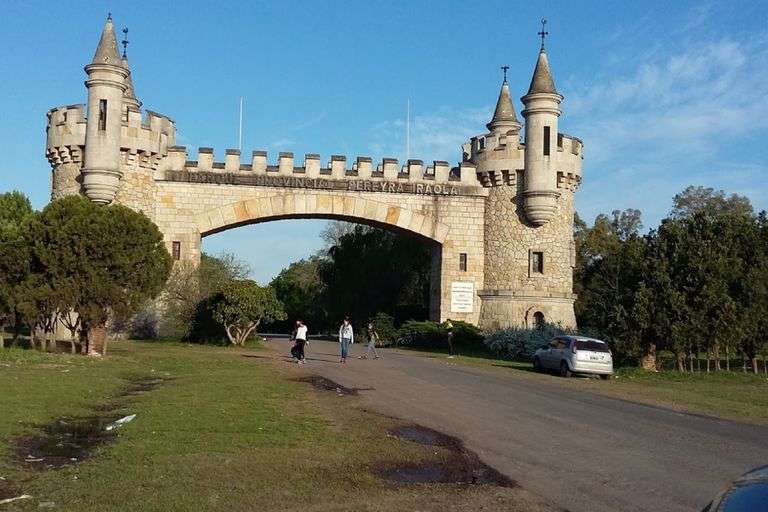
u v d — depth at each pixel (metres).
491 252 41.12
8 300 26.33
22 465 9.61
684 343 28.17
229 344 37.78
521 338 35.59
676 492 9.08
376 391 19.22
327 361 29.59
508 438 12.70
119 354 28.39
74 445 11.12
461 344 39.72
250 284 37.34
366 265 55.75
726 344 28.22
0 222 49.28
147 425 12.50
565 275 40.53
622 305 29.45
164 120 40.16
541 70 39.78
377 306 55.50
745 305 28.67
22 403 14.32
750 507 4.15
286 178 40.59
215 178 40.00
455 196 41.72
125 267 26.55
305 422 13.44
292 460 10.12
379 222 41.38
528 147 39.84
